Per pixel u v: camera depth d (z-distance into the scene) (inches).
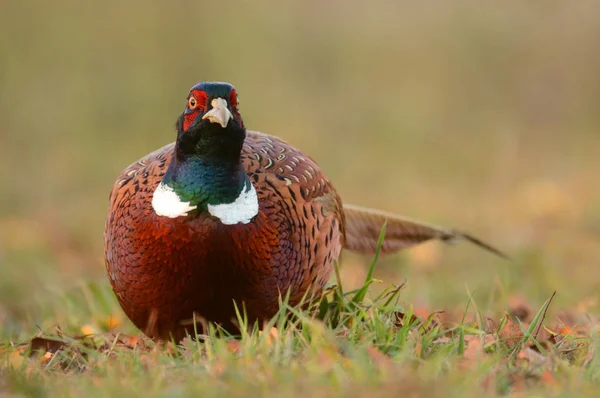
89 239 711.7
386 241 391.2
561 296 476.1
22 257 641.6
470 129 1104.2
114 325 382.6
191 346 285.4
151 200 295.7
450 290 513.0
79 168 958.4
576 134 1117.7
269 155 321.7
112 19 1144.2
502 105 1159.0
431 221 716.7
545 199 768.3
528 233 670.5
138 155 1000.2
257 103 1111.0
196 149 285.4
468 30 1214.3
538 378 247.6
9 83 1095.0
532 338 283.0
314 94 1154.7
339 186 888.9
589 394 225.1
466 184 904.3
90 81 1117.1
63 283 547.2
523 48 1200.2
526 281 519.8
